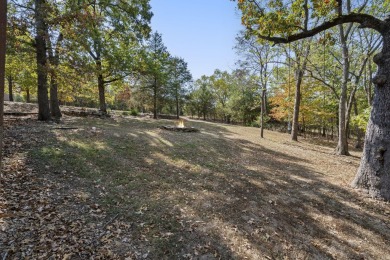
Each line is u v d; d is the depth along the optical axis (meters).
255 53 14.82
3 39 1.83
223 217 4.66
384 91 5.98
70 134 8.80
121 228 3.95
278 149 12.47
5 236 3.36
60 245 3.36
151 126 15.24
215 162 8.27
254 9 7.45
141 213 4.45
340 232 4.61
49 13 9.09
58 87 13.32
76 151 6.96
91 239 3.58
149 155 7.94
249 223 4.56
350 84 15.02
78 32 9.88
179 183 6.05
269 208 5.23
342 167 9.79
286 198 5.83
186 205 4.94
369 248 4.24
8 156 5.88
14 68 15.66
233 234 4.16
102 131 10.36
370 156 6.30
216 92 45.34
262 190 6.20
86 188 5.08
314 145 16.48
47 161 5.98
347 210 5.45
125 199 4.88
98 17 10.48
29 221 3.75
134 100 29.47
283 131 26.34
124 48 18.19
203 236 4.01
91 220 4.04
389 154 5.88
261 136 16.30
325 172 8.60
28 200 4.30
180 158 8.12
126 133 10.70
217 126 20.72
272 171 8.01
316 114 20.92
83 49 11.29
